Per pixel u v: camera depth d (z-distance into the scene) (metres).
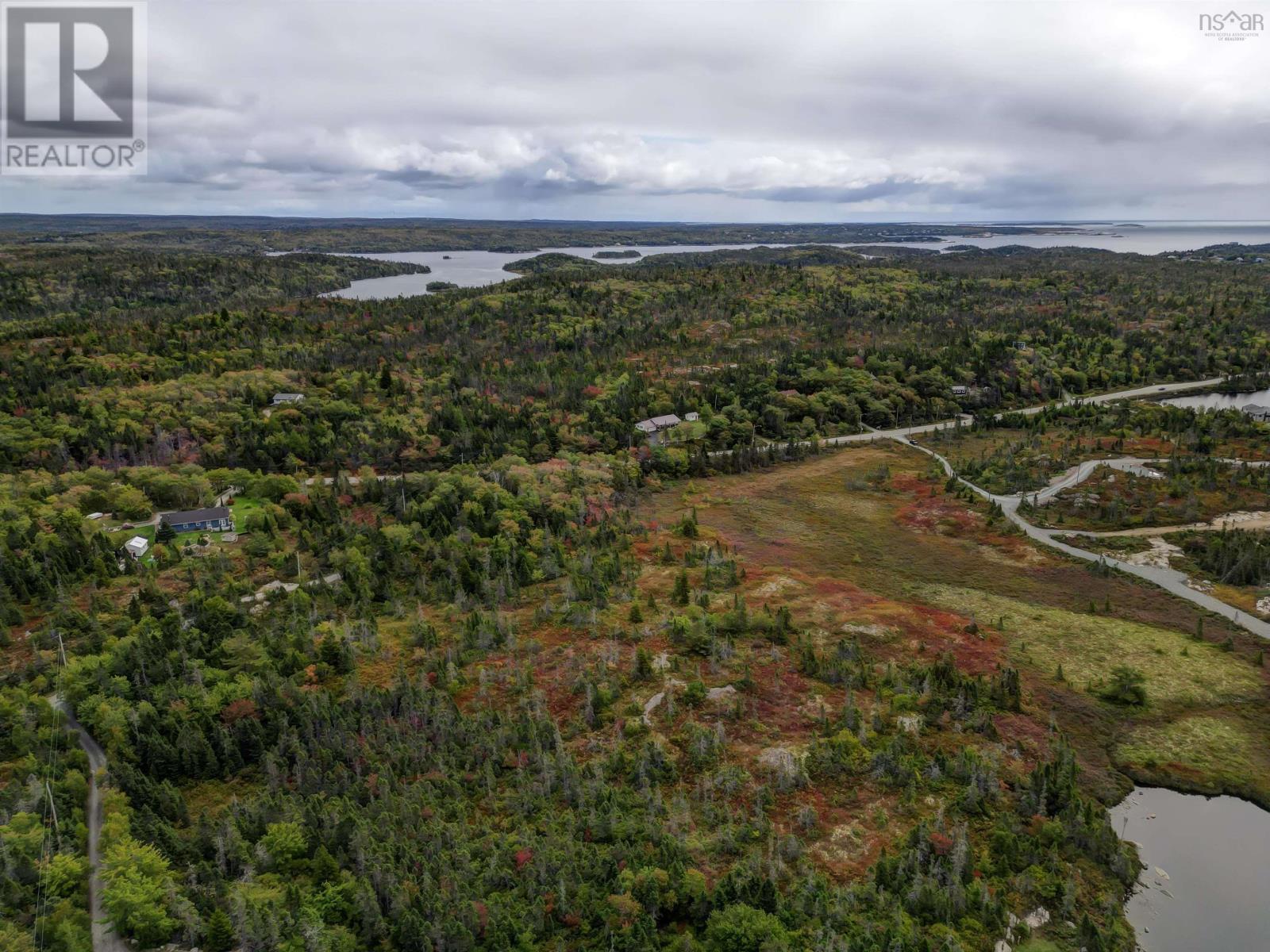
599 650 94.94
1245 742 79.12
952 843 62.69
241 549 119.44
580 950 53.66
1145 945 56.62
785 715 82.06
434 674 89.50
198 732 73.31
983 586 116.94
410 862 59.59
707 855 62.97
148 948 52.06
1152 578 115.88
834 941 52.09
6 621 94.25
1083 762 76.50
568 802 69.12
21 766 67.88
